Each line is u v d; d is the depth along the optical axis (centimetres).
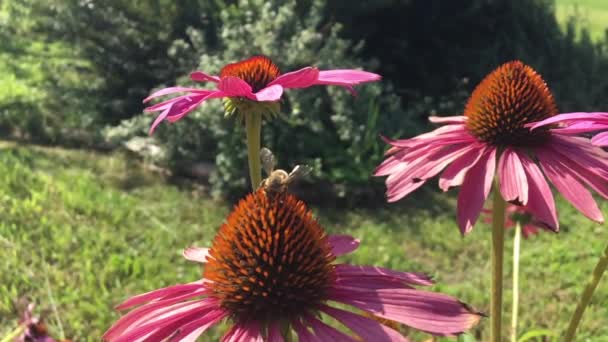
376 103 1053
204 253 240
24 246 682
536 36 1377
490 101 304
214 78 284
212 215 817
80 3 1038
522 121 295
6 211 756
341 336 190
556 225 250
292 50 919
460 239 781
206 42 1063
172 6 1073
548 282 671
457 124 328
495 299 275
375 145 927
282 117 895
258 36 920
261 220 209
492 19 1296
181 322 205
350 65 977
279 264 203
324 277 206
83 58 1090
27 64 1397
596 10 2028
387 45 1245
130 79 1074
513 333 339
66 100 1080
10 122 1089
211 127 870
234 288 205
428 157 300
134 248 707
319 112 961
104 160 991
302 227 209
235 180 864
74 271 646
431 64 1259
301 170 213
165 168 962
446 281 680
